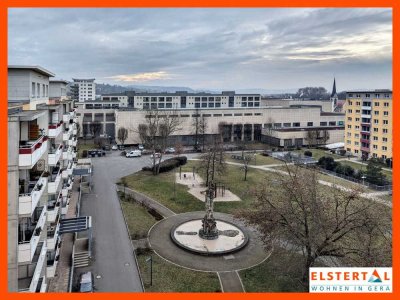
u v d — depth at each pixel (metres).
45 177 28.09
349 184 68.75
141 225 46.62
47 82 39.47
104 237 42.34
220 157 69.31
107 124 120.44
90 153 94.56
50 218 31.34
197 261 37.00
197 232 44.41
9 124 18.84
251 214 35.34
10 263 19.23
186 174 75.00
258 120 125.88
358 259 31.23
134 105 152.50
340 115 139.00
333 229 32.62
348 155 101.12
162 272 34.53
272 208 34.22
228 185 66.56
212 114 119.94
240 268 35.69
